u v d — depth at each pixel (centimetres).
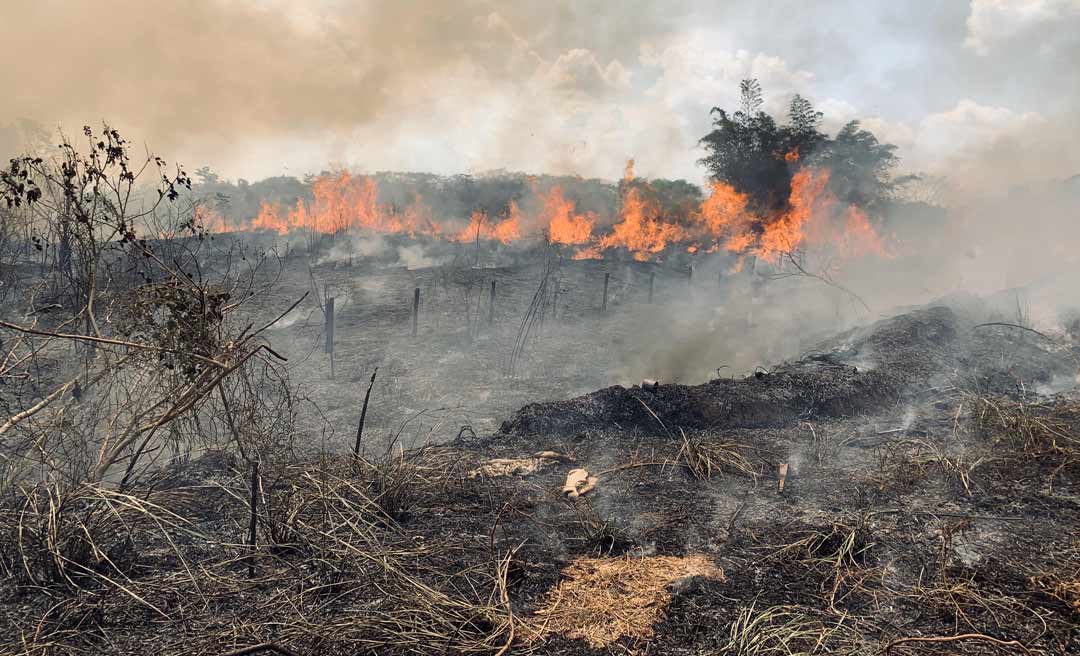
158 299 481
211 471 511
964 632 340
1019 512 474
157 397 498
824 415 709
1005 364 882
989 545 429
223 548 413
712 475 550
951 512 474
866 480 530
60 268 819
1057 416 648
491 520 461
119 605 354
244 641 324
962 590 372
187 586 371
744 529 454
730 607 362
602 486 524
